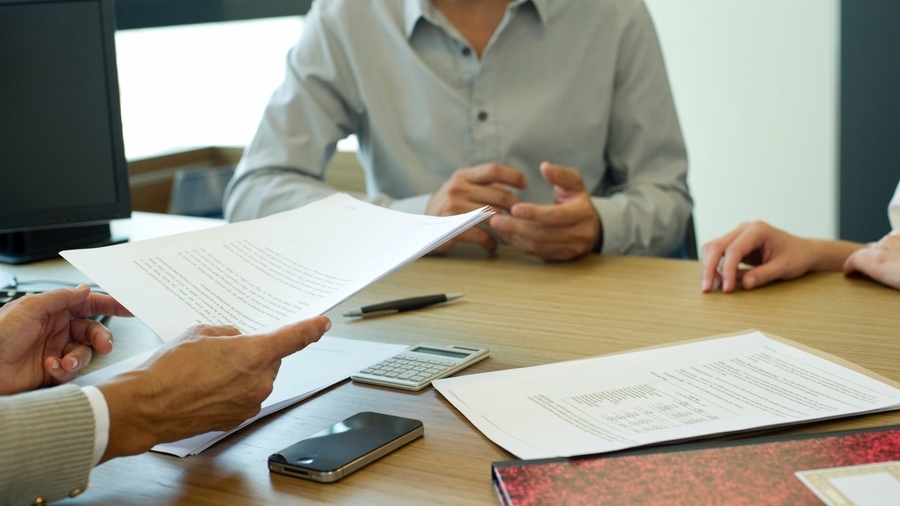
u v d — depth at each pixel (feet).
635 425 2.27
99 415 1.96
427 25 5.86
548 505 1.83
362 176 8.56
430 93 5.88
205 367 2.17
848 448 2.04
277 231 3.14
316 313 2.45
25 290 3.84
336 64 6.02
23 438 1.84
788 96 9.43
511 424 2.35
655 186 5.69
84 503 2.05
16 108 4.40
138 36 9.59
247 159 5.97
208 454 2.31
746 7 9.49
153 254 2.87
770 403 2.40
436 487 2.05
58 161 4.50
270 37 9.78
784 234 4.09
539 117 5.80
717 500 1.82
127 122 9.64
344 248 2.93
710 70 9.94
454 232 2.71
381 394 2.71
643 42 5.90
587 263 4.53
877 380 2.58
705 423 2.26
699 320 3.38
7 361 2.57
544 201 5.94
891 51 8.25
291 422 2.51
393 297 3.93
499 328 3.38
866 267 3.83
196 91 9.92
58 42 4.43
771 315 3.42
